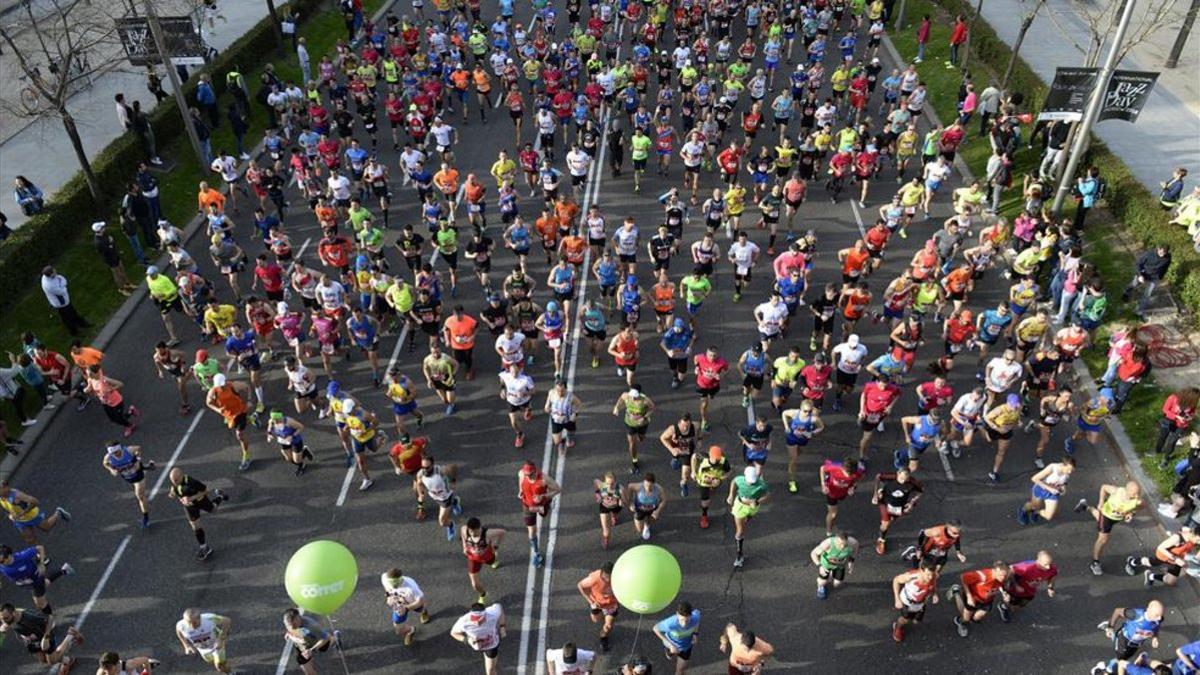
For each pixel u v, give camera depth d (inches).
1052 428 635.5
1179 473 549.0
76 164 1042.1
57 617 524.4
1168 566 509.0
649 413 588.7
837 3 1407.5
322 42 1438.2
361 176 975.0
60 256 852.6
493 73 1310.3
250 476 622.5
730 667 447.2
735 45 1389.0
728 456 625.3
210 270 868.6
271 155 1008.9
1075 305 703.7
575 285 821.2
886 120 1114.7
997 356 713.0
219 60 1214.3
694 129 946.7
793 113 1152.8
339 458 636.1
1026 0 1428.4
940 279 761.6
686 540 560.7
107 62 968.9
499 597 526.3
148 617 524.1
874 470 610.9
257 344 751.1
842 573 502.6
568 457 629.6
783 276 706.2
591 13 1460.4
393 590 466.0
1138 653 468.4
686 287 706.2
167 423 674.8
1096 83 768.9
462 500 594.6
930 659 483.8
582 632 505.4
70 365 727.1
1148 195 816.3
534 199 977.5
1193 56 1218.0
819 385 606.2
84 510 599.8
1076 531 556.7
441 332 758.5
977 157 1005.8
